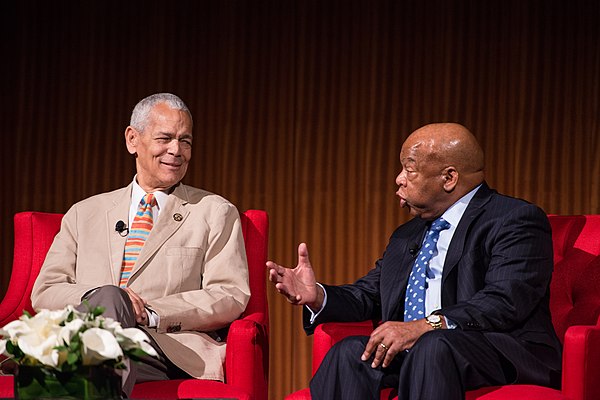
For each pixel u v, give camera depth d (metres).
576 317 7.84
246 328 7.30
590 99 11.60
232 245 8.31
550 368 6.89
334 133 12.00
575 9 11.66
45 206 12.46
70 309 5.23
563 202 11.64
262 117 12.12
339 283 11.95
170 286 8.08
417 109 11.84
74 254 8.38
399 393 6.52
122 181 12.41
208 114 12.21
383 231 11.92
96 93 12.38
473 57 11.77
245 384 7.25
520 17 11.73
